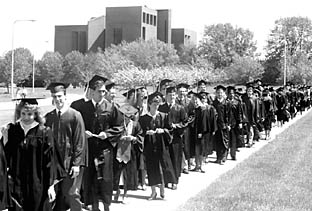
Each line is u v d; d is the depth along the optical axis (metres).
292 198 9.56
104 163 7.92
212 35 101.88
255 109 18.48
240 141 15.88
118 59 86.75
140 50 89.94
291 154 15.77
